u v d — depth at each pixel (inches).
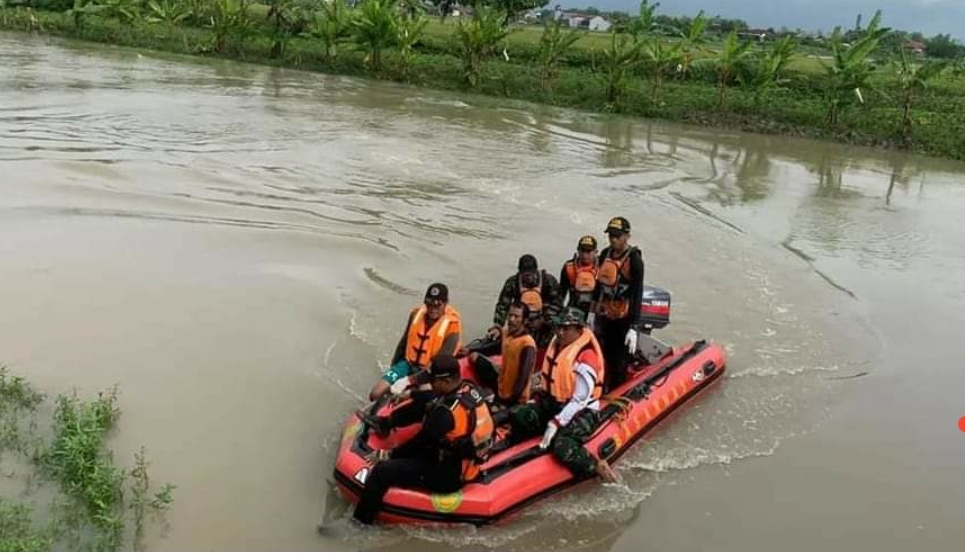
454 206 544.4
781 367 354.3
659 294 323.6
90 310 353.1
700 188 675.4
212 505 237.5
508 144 780.6
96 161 577.3
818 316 414.6
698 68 1175.6
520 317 266.5
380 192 563.5
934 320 425.4
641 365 315.6
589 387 253.4
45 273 385.4
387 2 1232.8
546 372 259.1
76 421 256.8
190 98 882.8
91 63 1113.4
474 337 356.2
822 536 245.9
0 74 936.3
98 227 452.4
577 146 812.6
